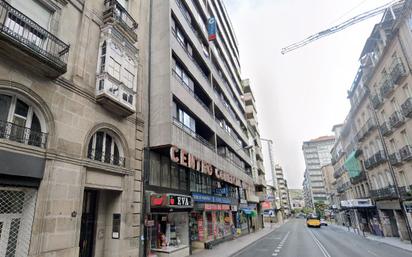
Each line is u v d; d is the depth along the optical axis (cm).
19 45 654
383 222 2439
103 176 929
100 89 952
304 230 3444
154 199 1136
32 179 687
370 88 2517
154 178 1273
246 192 3231
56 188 733
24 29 732
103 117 973
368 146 2766
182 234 1473
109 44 1026
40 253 660
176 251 1274
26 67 711
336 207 5281
